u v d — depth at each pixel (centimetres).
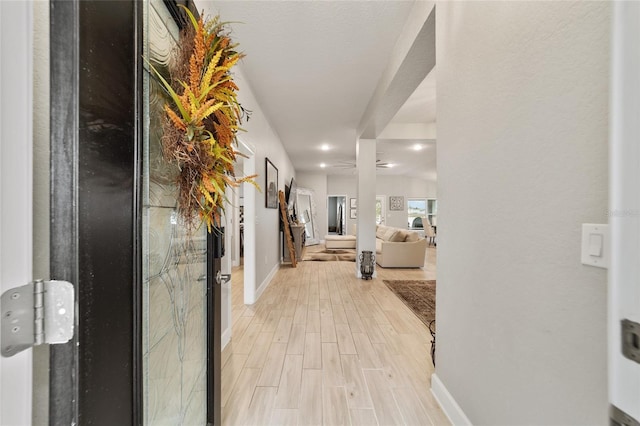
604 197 69
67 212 49
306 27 213
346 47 239
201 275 128
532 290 92
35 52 51
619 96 43
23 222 42
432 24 174
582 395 75
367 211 452
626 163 42
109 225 60
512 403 101
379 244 670
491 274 113
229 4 190
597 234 71
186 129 85
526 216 94
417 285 416
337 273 496
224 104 103
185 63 97
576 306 77
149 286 85
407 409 153
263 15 200
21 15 42
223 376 183
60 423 48
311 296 360
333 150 621
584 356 75
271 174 443
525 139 94
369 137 440
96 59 55
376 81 300
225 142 103
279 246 553
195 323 122
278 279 452
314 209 927
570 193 78
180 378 107
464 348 133
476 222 123
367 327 262
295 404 157
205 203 100
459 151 136
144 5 81
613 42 44
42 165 51
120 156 63
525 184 95
